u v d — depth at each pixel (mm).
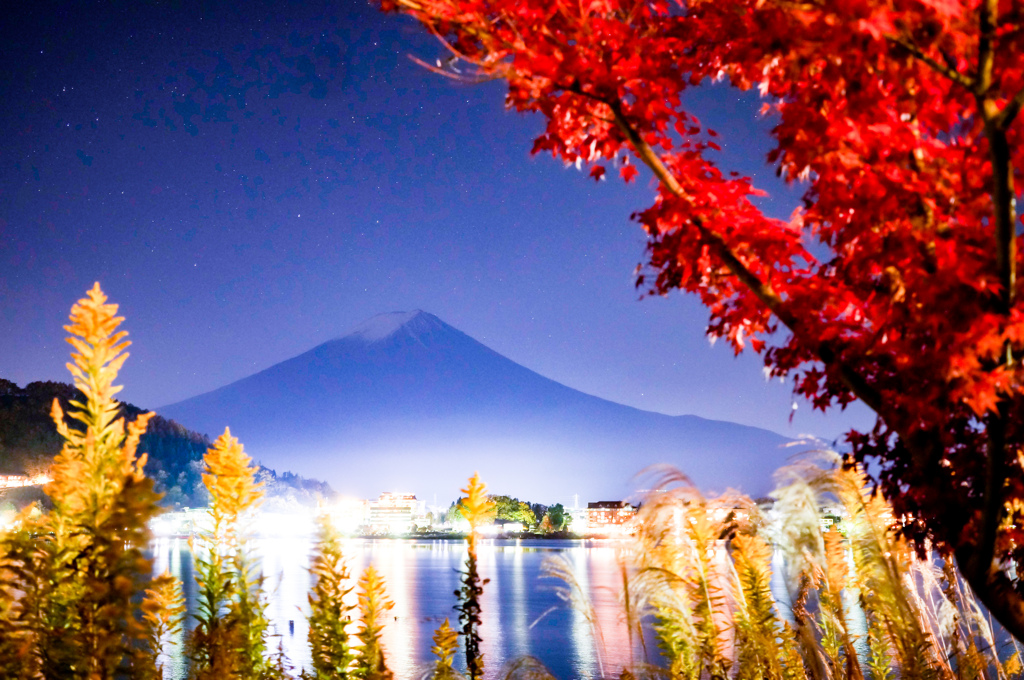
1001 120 2674
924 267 3035
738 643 5648
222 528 5914
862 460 3752
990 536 3002
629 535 5555
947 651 5312
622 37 3408
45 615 4043
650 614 5551
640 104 3418
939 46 2756
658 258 3717
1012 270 2803
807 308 3361
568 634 50219
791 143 3184
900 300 3070
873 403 3322
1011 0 2645
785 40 2908
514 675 5719
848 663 5504
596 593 31500
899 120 3178
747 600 5723
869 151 3039
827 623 5652
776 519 5605
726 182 3502
